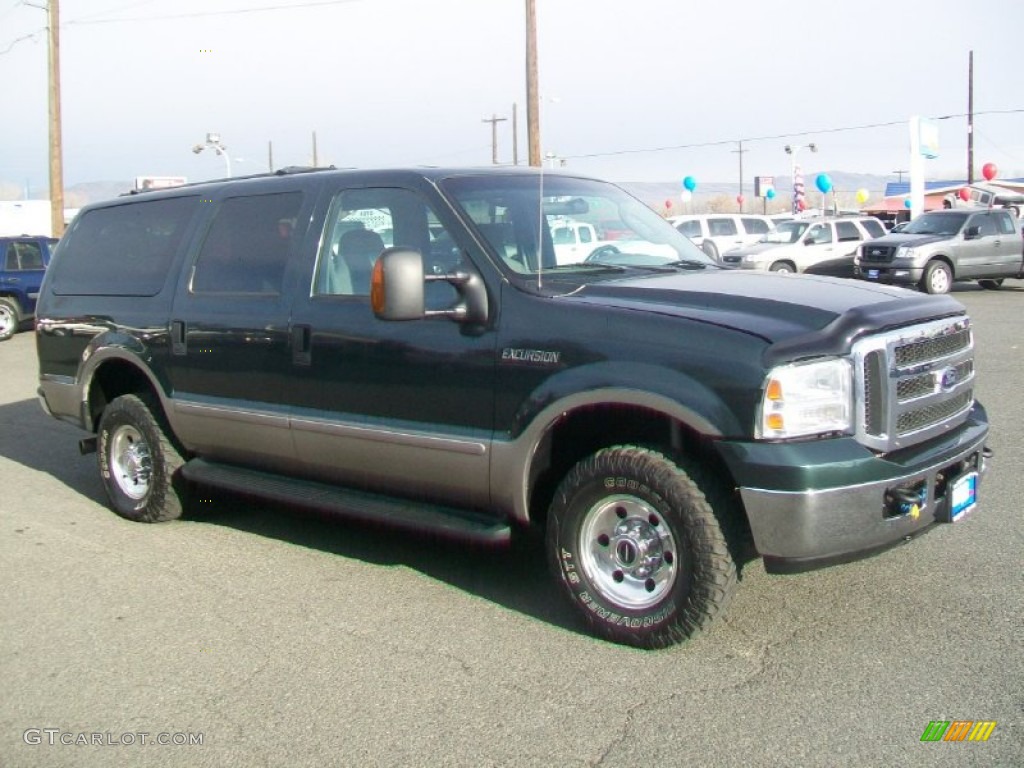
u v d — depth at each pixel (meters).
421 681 4.12
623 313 4.27
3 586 5.45
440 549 5.83
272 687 4.13
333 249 5.32
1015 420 8.53
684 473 4.08
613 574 4.39
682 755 3.46
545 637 4.50
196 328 5.86
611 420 4.46
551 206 5.20
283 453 5.52
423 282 4.38
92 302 6.68
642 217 5.72
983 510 6.01
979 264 22.44
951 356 4.44
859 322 4.02
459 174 5.15
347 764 3.53
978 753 3.38
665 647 4.25
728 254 25.23
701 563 4.05
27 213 40.25
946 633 4.32
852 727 3.58
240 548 5.98
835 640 4.30
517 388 4.47
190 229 6.18
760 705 3.77
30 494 7.50
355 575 5.43
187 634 4.71
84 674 4.33
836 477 3.84
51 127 29.03
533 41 24.30
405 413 4.89
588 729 3.67
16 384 13.58
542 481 4.64
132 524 6.59
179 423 6.07
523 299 4.53
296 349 5.30
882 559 5.23
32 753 3.69
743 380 3.90
